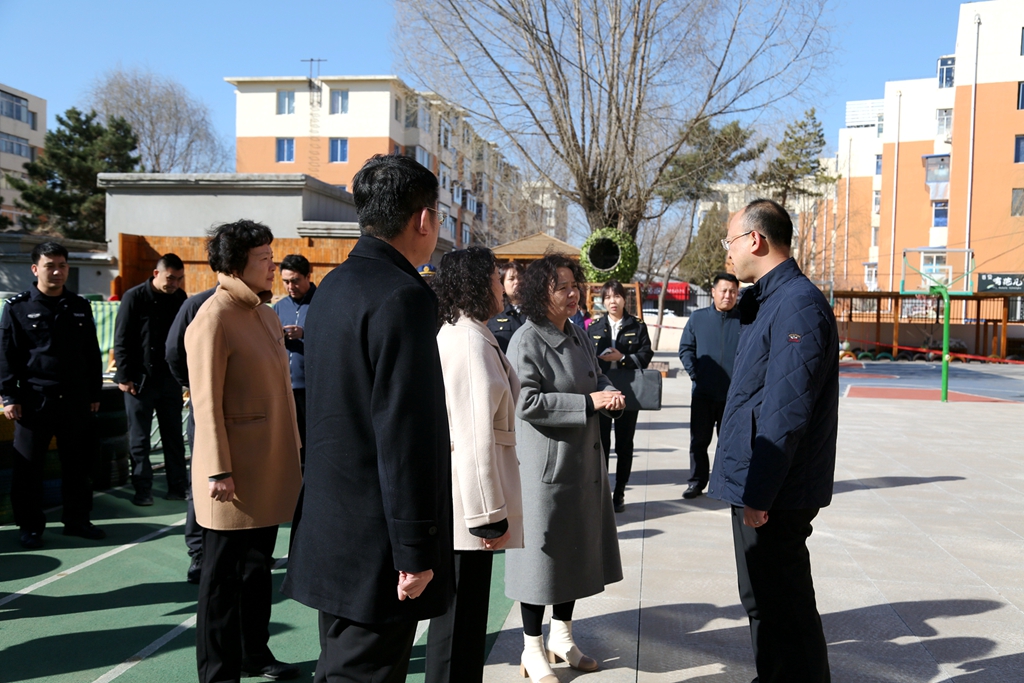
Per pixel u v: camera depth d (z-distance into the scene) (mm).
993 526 5785
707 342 6535
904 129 41719
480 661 2760
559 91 14789
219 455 3104
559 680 3281
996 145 34844
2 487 5539
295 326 5723
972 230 35281
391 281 2062
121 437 6832
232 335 3258
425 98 16125
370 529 2041
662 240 29406
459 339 2648
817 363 2646
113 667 3381
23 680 3242
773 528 2795
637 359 6512
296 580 2137
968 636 3771
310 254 11570
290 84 47094
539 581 3211
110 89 43969
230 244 3324
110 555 4949
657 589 4406
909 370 25359
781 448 2615
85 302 5371
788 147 40344
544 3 14320
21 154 64188
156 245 11570
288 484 3375
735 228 2982
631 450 6125
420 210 2213
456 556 2719
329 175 47031
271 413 3344
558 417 3174
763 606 2824
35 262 5086
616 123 14711
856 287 49312
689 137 15453
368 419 2049
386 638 2074
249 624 3299
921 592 4379
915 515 6109
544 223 24219
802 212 44438
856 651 3600
